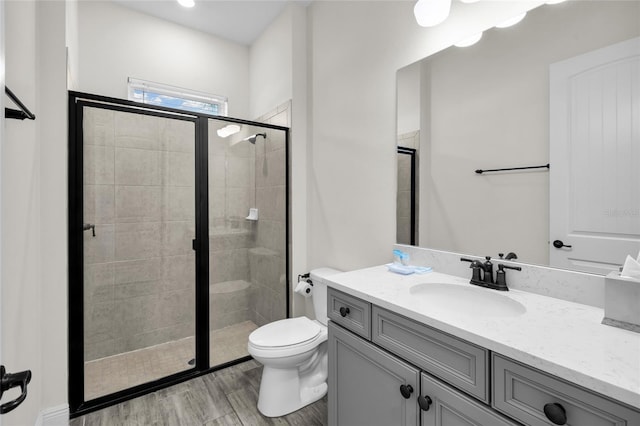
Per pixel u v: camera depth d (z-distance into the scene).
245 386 2.07
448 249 1.53
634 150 0.98
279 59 2.70
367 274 1.52
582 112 1.09
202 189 2.39
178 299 2.33
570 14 1.11
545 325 0.90
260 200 2.61
